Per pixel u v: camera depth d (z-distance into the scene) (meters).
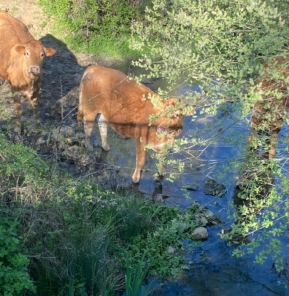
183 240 6.81
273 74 5.06
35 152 6.32
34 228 5.28
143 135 7.64
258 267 6.45
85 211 5.98
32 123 9.05
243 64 5.45
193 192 7.77
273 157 6.04
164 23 7.96
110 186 7.60
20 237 4.98
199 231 6.86
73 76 11.29
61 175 6.77
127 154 8.69
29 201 5.41
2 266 4.59
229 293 6.04
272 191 5.32
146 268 6.15
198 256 6.58
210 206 7.49
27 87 8.64
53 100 10.11
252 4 5.37
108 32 12.92
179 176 8.06
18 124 8.71
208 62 5.78
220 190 7.70
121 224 6.47
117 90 7.82
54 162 7.19
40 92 10.34
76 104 10.09
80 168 7.88
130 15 12.90
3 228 4.81
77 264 5.47
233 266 6.46
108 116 8.03
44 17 12.97
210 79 5.62
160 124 7.31
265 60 5.70
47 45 12.45
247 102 4.99
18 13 12.96
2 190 5.42
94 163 8.11
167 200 7.56
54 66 11.66
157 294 5.93
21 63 8.55
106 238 6.02
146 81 11.17
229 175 7.77
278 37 5.21
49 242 5.36
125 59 12.54
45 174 6.17
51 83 10.84
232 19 5.46
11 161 5.85
